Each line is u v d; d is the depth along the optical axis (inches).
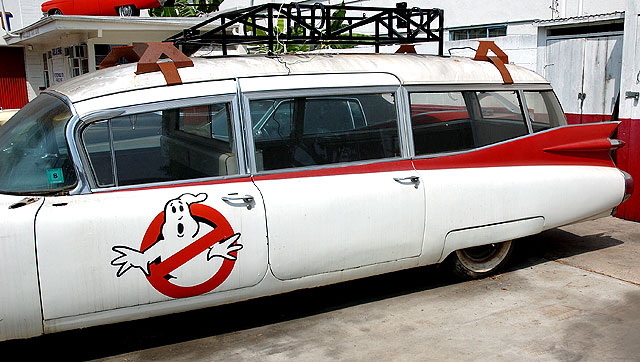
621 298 178.9
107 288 133.0
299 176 156.4
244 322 167.6
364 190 160.9
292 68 162.7
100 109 139.8
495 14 478.6
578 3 416.5
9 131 147.6
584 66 332.8
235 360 144.7
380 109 169.9
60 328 131.5
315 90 161.0
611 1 396.2
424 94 176.6
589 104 332.5
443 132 177.5
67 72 581.6
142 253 135.4
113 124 140.6
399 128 171.5
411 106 173.9
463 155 177.5
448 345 150.4
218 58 163.2
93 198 135.2
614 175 200.2
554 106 200.2
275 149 155.3
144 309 138.7
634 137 259.9
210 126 150.2
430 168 173.0
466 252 191.3
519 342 151.2
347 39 193.9
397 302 179.5
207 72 152.9
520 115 191.5
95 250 131.0
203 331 162.1
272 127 155.6
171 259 138.3
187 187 143.9
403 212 166.1
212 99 150.0
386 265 168.4
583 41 331.9
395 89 172.1
